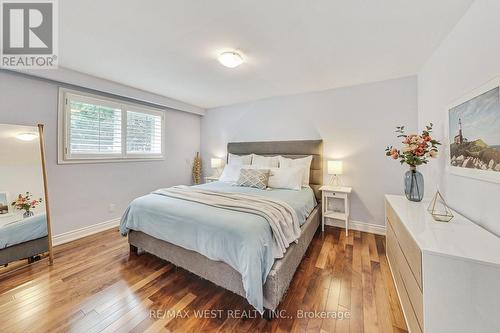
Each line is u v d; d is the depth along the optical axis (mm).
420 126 2600
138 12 1530
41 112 2502
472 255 955
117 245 2600
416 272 1127
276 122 3828
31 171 2291
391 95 2881
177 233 1837
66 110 2695
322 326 1373
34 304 1564
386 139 2932
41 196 2295
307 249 2473
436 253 1000
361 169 3115
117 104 3271
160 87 3273
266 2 1426
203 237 1646
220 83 3092
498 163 1157
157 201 2182
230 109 4414
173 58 2281
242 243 1438
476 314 944
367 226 3094
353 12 1530
